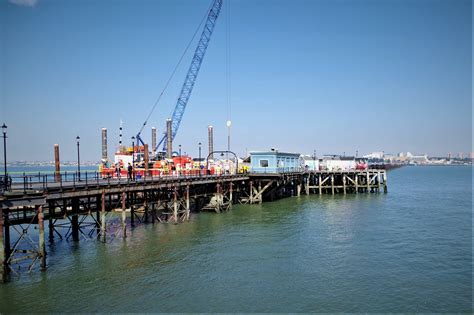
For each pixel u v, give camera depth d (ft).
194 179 164.76
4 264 88.12
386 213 185.78
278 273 96.32
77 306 77.15
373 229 146.82
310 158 372.17
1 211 85.05
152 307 77.25
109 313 74.64
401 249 118.32
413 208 204.13
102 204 118.01
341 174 293.02
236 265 101.96
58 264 100.58
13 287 85.71
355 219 168.35
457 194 288.92
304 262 104.94
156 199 159.94
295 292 84.84
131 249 115.55
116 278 91.61
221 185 188.96
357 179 298.15
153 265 101.09
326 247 119.96
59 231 140.56
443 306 78.33
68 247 116.26
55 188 99.55
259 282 90.43
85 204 127.24
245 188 228.43
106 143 252.21
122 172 192.75
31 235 132.57
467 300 80.94
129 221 161.38
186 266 100.68
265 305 78.48
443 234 138.51
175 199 152.66
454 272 97.50
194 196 171.42
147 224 153.58
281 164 246.68
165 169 195.52
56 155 156.56
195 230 142.72
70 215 110.73
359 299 81.46
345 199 245.65
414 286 88.43
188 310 76.18
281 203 222.28
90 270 96.43
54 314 73.92
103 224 119.55
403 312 75.77
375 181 312.50
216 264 102.63
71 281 89.25
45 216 102.68
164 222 157.17
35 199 91.86
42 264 94.63
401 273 96.78
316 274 95.81
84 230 141.38
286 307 77.66
